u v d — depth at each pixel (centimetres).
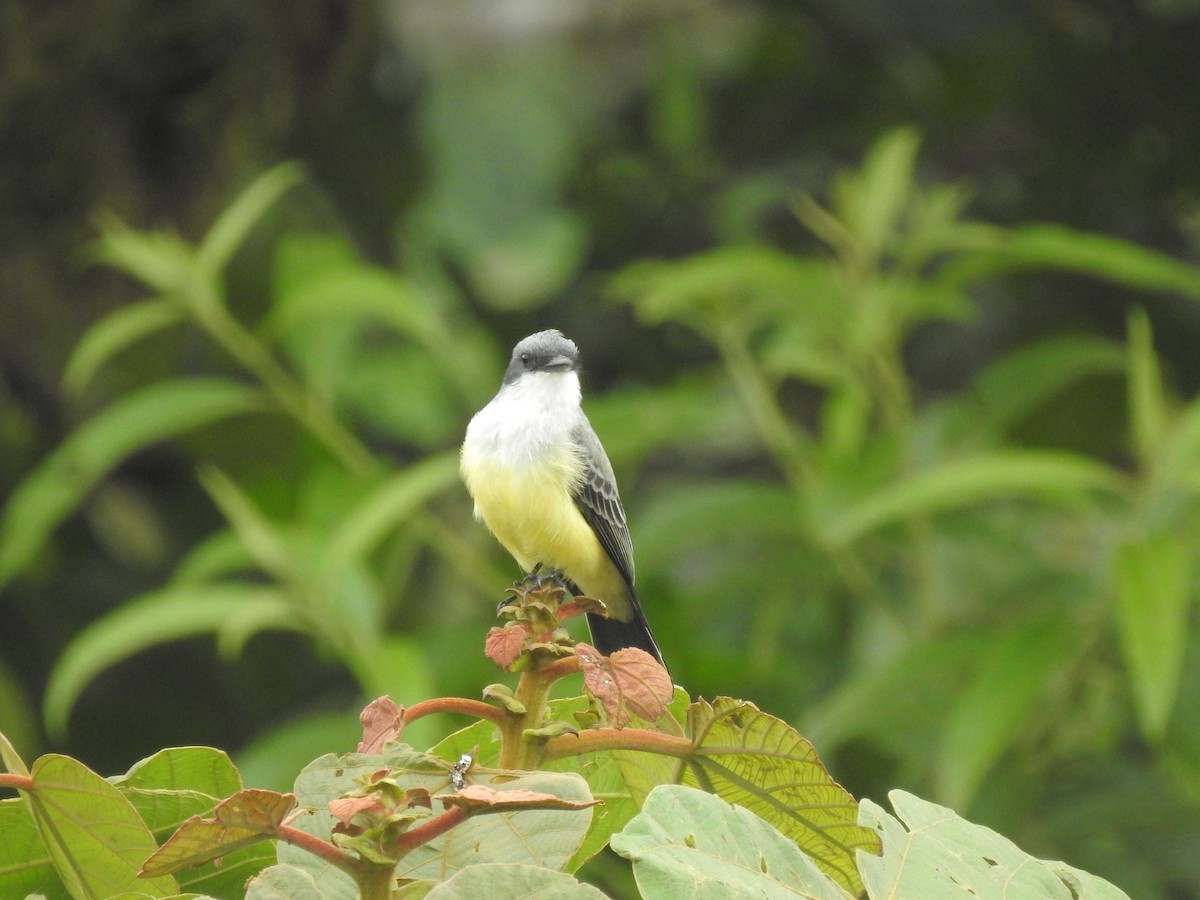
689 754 385
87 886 388
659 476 1593
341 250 1203
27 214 1377
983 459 927
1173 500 908
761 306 1134
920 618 1084
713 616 1190
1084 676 1014
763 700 1115
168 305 1065
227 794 400
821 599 1212
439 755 420
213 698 1477
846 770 1089
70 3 1318
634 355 1641
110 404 1465
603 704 363
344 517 1049
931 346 1541
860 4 1481
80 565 1515
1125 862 980
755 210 1614
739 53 1728
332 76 1459
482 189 1847
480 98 1928
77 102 1354
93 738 1455
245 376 1391
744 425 1226
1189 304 1453
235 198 1441
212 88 1399
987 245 1062
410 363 1427
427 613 1409
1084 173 1505
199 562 1018
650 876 299
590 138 1781
